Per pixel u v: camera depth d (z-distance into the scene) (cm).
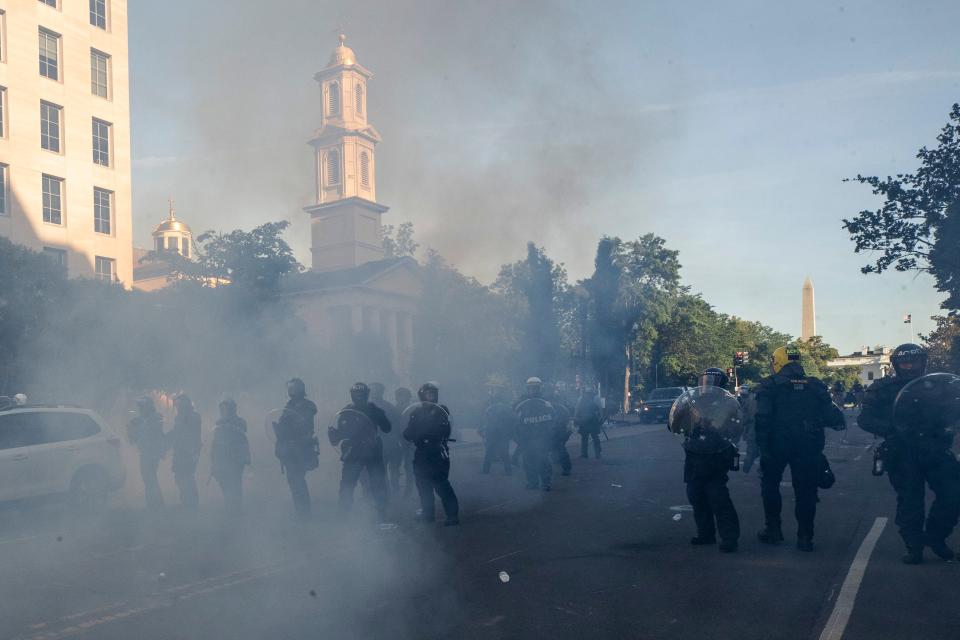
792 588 626
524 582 665
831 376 13400
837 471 1547
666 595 613
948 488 697
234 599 622
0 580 705
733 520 773
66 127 3681
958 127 2492
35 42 3575
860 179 2583
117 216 3912
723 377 794
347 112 6688
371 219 6712
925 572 668
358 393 986
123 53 4009
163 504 1200
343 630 536
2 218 3391
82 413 1215
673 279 6112
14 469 1096
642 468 1656
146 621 566
